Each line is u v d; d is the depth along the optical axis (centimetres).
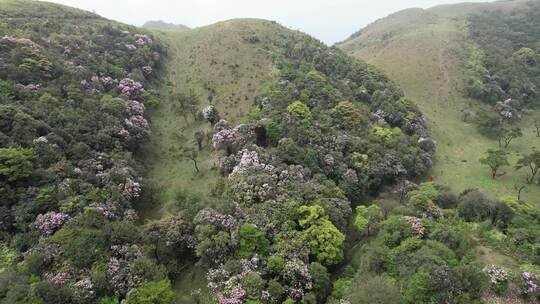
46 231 3756
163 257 4041
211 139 6450
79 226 3816
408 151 6706
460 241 3900
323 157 5859
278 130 6119
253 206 4519
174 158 6316
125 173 4941
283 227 4253
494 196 6084
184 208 4653
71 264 3412
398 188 5934
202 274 3981
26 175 4181
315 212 4366
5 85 5366
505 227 4634
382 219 4859
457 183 6581
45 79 6134
